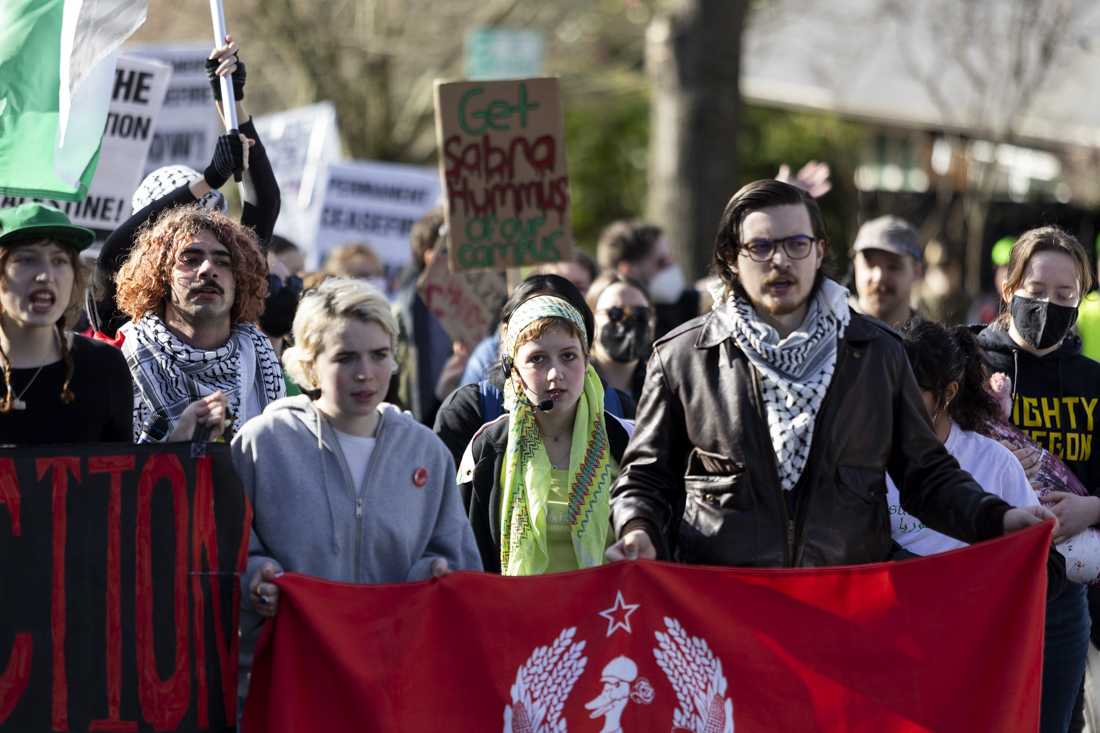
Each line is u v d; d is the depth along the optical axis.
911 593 9.84
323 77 48.50
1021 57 31.03
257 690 9.52
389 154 49.72
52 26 11.51
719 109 32.41
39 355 9.95
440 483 10.29
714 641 9.82
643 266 20.05
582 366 11.34
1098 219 32.94
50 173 11.34
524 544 11.07
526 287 12.09
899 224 15.62
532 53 34.12
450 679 9.64
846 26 39.38
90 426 9.98
